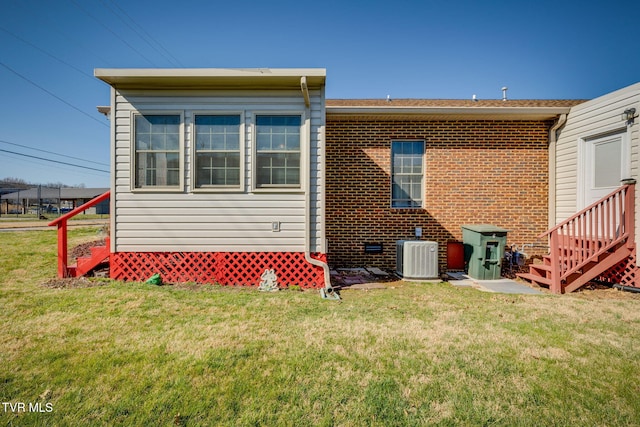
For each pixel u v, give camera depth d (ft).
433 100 32.24
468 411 7.74
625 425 7.33
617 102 21.08
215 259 20.21
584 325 13.62
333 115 25.81
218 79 19.06
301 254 20.26
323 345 11.21
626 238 19.90
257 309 15.25
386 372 9.45
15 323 12.84
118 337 11.61
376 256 26.63
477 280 23.20
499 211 26.63
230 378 8.97
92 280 19.84
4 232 41.96
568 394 8.48
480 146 26.61
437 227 26.61
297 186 20.34
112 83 19.70
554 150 26.35
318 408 7.78
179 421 7.23
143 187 20.20
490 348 11.17
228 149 20.29
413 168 27.09
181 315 14.14
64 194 161.38
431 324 13.52
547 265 22.39
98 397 8.05
